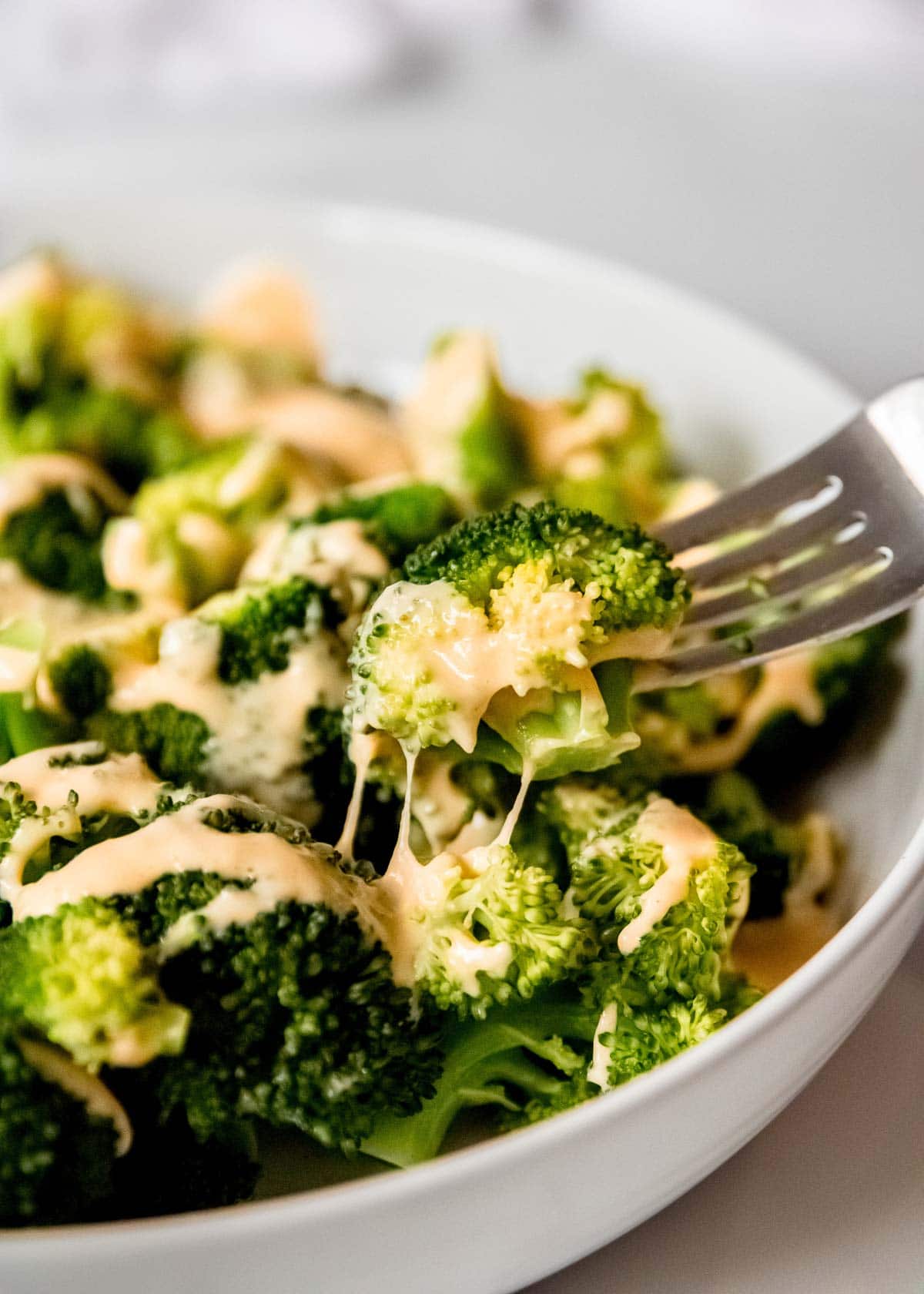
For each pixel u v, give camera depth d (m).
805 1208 0.32
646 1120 0.28
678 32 0.79
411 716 0.32
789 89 0.74
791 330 0.53
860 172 0.65
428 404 0.46
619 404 0.45
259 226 0.50
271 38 0.73
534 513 0.33
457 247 0.49
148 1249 0.27
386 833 0.35
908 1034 0.35
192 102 0.73
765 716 0.38
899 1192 0.32
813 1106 0.34
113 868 0.31
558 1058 0.33
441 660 0.32
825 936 0.36
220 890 0.31
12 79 0.73
